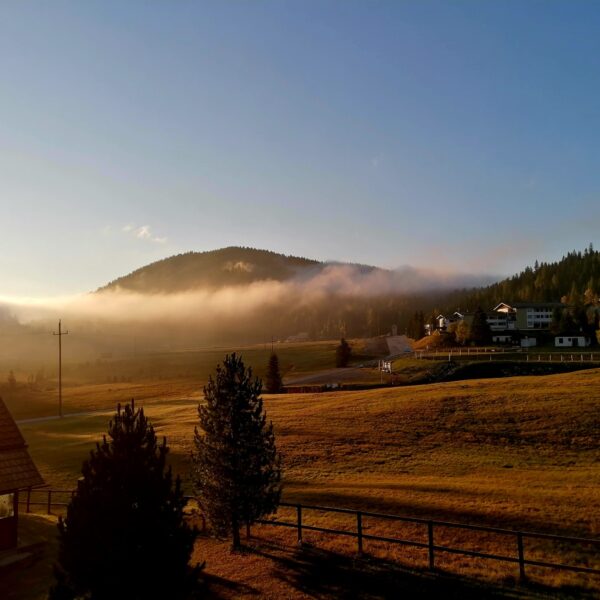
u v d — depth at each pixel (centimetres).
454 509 2545
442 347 14338
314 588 1803
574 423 4581
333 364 15850
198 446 2334
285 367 16088
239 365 2344
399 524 2412
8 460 2466
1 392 13062
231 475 2227
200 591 1781
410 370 10562
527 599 1647
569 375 6931
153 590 1437
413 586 1773
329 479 3584
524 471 3600
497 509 2508
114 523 1432
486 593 1695
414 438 4675
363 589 1770
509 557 1886
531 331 15450
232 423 2261
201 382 13838
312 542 2259
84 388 13912
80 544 1429
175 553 1487
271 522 2300
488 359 10444
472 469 3741
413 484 3219
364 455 4269
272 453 2339
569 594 1673
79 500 1475
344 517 2595
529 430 4588
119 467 1502
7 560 2270
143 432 1584
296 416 5872
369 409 5825
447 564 1941
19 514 3053
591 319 13612
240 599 1750
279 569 1983
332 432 5009
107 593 1393
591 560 1934
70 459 4928
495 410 5216
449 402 5672
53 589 1429
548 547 2069
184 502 1592
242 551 2216
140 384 14250
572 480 3189
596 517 2336
